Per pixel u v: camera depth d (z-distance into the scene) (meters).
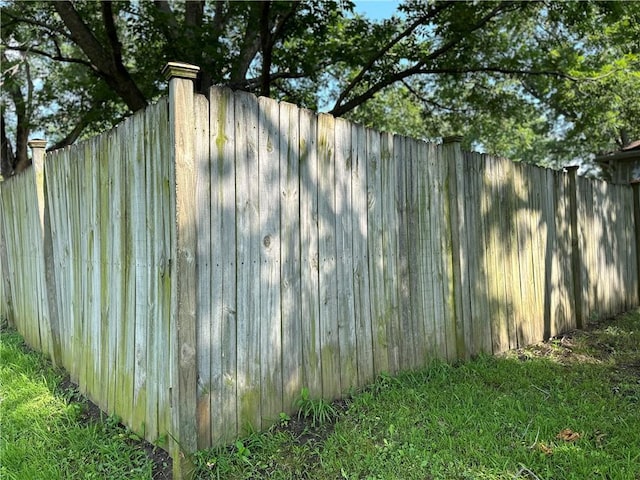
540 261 5.06
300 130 2.96
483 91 11.19
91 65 9.29
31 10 9.47
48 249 4.07
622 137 17.36
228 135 2.57
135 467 2.42
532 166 5.02
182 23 9.28
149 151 2.54
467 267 4.16
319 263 3.06
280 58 9.68
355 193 3.31
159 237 2.48
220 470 2.32
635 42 9.99
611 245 6.45
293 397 2.88
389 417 2.88
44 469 2.37
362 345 3.31
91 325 3.31
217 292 2.50
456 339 4.04
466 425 2.80
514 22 10.59
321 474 2.34
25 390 3.42
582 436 2.68
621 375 3.83
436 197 3.95
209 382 2.45
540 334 4.97
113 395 2.99
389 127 19.61
